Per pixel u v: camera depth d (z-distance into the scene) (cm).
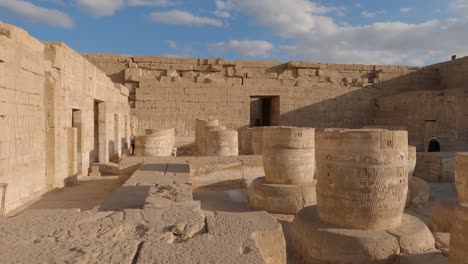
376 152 525
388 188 530
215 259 290
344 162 539
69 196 917
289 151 826
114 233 354
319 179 587
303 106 2575
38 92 916
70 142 1096
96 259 290
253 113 3319
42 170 945
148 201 516
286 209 779
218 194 968
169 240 338
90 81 1366
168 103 2366
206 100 2419
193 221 392
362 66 2773
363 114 2691
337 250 505
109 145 1655
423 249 515
